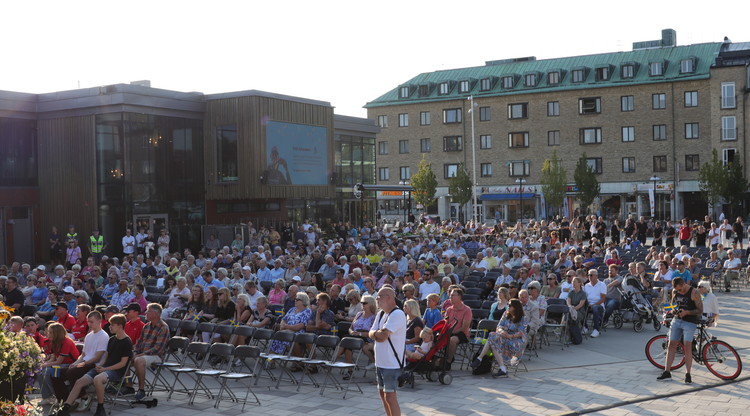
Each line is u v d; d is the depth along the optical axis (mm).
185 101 34719
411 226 42906
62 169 32750
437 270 22078
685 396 11031
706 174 58469
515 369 12930
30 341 8680
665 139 66750
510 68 76000
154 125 33125
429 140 76250
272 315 15508
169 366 11664
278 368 13992
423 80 78875
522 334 12797
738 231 33156
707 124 65188
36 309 17375
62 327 11539
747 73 63781
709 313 12344
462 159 74688
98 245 30469
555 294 17234
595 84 69312
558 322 15906
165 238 30000
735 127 64000
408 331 11945
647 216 67812
